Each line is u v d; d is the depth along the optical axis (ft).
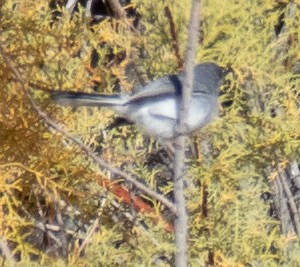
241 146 33.88
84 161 34.99
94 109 34.99
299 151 34.17
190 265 33.24
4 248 32.42
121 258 33.94
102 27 34.81
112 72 35.27
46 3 33.94
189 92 26.73
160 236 33.86
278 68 34.65
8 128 31.27
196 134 33.88
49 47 32.78
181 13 33.17
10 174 31.42
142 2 35.04
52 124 26.99
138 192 37.32
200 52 33.04
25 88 27.81
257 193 34.63
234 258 33.37
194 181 35.53
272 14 35.14
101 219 35.09
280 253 34.73
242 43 33.50
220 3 32.78
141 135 35.99
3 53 27.94
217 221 33.68
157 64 34.53
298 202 43.06
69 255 33.09
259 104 35.73
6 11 31.50
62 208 35.94
